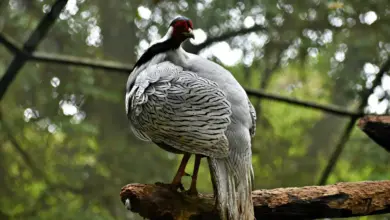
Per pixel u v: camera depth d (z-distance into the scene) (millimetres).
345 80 15688
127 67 9930
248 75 17594
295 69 19047
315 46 14984
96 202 16391
